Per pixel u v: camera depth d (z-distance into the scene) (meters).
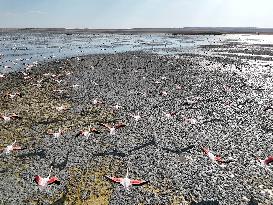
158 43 124.38
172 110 30.67
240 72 51.09
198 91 37.91
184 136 24.56
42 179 16.95
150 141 23.61
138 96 35.38
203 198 16.75
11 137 24.55
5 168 19.97
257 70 53.41
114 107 31.36
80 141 23.69
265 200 16.66
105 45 113.56
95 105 32.00
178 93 36.88
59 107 30.69
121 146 22.80
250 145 23.06
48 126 26.69
